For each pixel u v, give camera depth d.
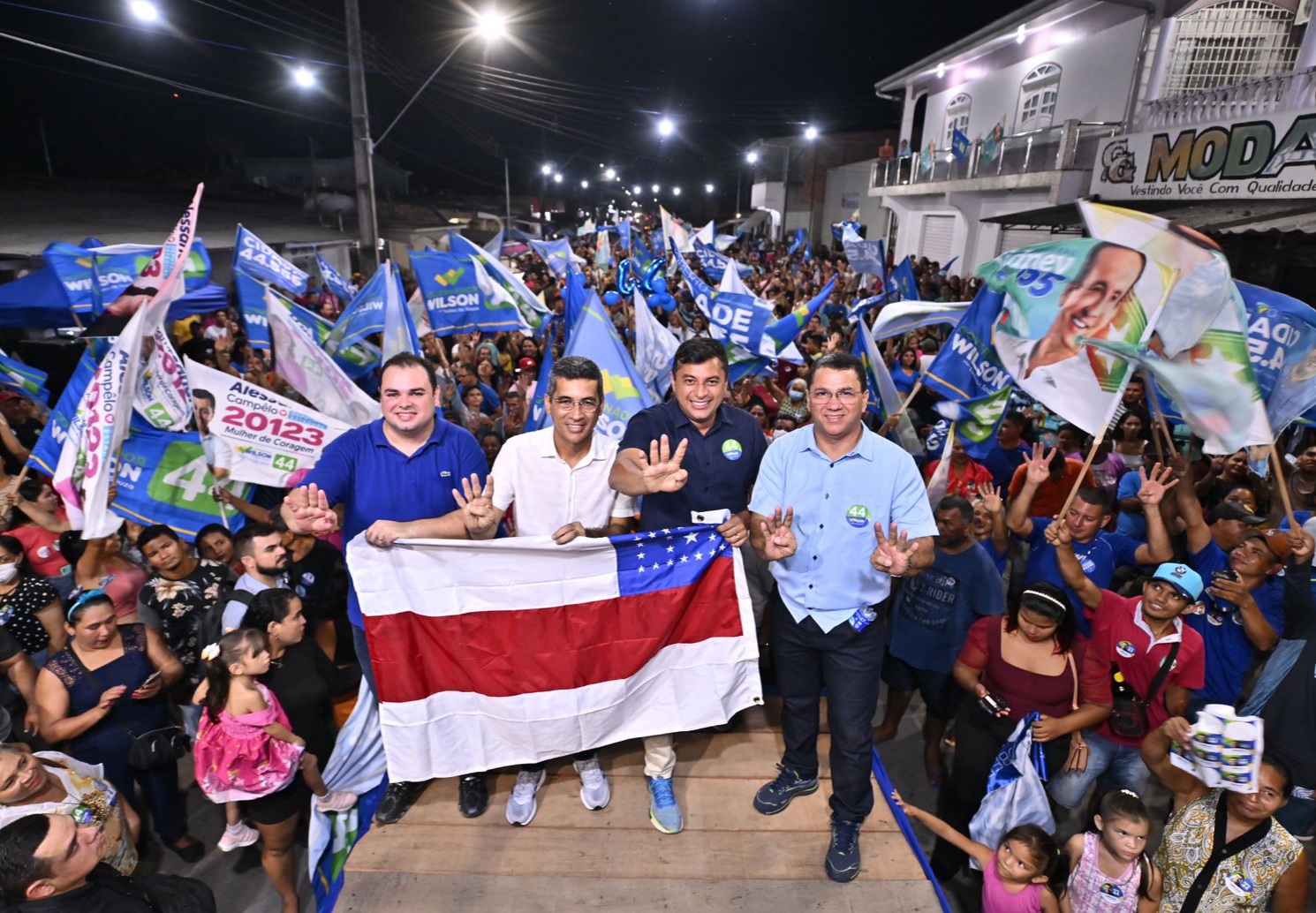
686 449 3.31
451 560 3.22
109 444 4.46
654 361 7.37
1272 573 4.34
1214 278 4.00
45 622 4.67
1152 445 7.14
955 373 5.48
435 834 3.33
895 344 12.01
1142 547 4.95
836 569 2.98
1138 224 4.13
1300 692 3.85
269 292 6.16
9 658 4.32
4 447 7.33
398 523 3.22
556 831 3.33
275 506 6.28
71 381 5.41
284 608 3.79
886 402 6.55
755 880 3.12
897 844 3.30
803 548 3.02
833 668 3.09
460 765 3.35
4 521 5.57
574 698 3.33
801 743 3.34
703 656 3.43
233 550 4.82
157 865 4.47
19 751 3.01
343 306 14.62
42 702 3.87
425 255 9.34
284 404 5.43
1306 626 3.91
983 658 4.00
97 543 4.72
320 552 4.84
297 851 4.55
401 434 3.37
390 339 7.60
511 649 3.31
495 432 8.49
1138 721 3.90
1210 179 11.61
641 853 3.22
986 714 3.96
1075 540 4.76
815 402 2.87
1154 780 5.11
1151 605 3.81
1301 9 14.16
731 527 3.17
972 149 19.98
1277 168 10.39
